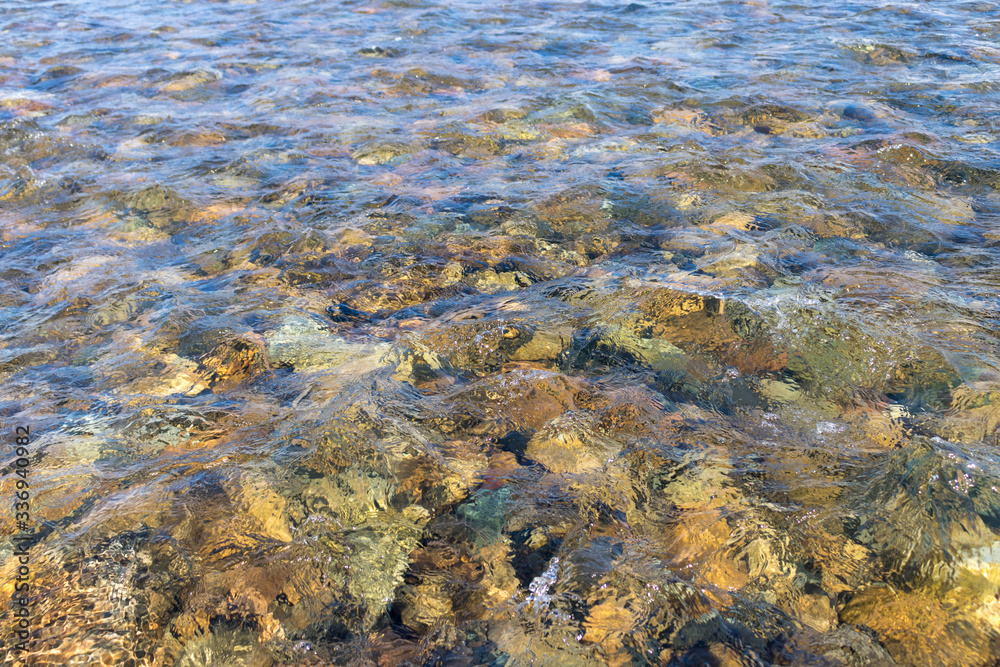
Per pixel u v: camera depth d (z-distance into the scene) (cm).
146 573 120
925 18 434
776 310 164
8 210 232
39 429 145
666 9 503
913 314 163
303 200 233
